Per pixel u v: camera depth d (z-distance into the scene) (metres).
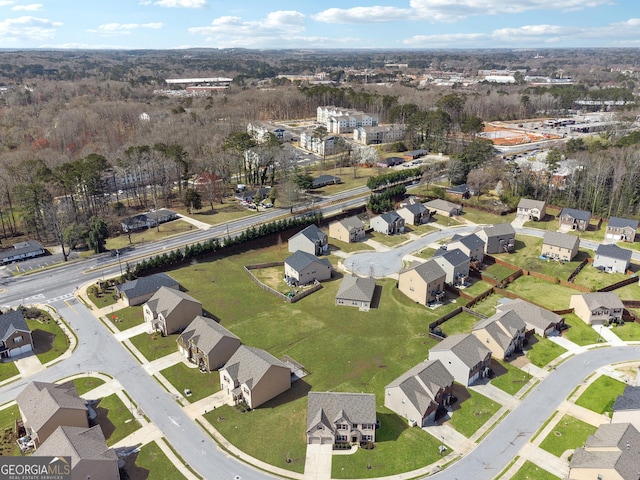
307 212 134.62
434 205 137.25
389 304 88.56
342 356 73.19
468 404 62.69
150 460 53.50
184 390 65.06
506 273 101.69
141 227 124.88
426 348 75.31
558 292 92.38
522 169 149.88
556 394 64.38
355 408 56.81
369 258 108.44
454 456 54.22
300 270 94.19
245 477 51.50
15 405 62.22
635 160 135.62
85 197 129.62
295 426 58.75
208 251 108.19
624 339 77.00
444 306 88.25
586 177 137.12
